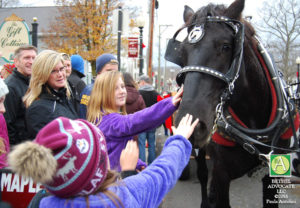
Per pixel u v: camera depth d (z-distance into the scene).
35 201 1.64
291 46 18.89
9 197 2.06
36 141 0.97
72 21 21.66
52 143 0.93
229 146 2.46
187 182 4.45
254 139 2.33
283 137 2.50
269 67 2.49
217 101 1.97
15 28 8.92
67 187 0.97
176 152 1.44
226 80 1.95
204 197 3.50
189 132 1.60
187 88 1.89
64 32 22.34
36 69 2.21
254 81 2.35
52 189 1.00
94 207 1.04
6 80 2.65
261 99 2.44
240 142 2.32
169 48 2.33
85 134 1.02
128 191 1.21
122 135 1.92
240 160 2.52
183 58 2.12
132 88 4.21
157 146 6.77
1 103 1.90
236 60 2.03
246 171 2.61
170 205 3.65
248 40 2.36
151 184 1.30
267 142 2.43
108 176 1.17
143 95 5.41
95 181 1.04
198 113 1.80
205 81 1.91
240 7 2.13
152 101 5.44
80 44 21.73
